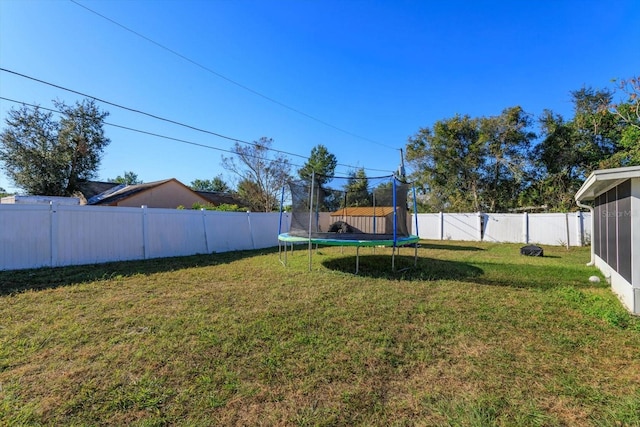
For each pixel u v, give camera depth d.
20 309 3.88
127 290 4.89
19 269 6.27
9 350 2.76
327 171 27.98
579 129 16.53
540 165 17.97
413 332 3.28
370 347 2.91
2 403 2.00
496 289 5.11
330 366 2.55
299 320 3.57
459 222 14.95
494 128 18.31
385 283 5.52
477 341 3.07
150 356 2.67
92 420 1.87
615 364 2.61
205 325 3.38
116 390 2.18
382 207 9.84
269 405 2.04
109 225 7.71
